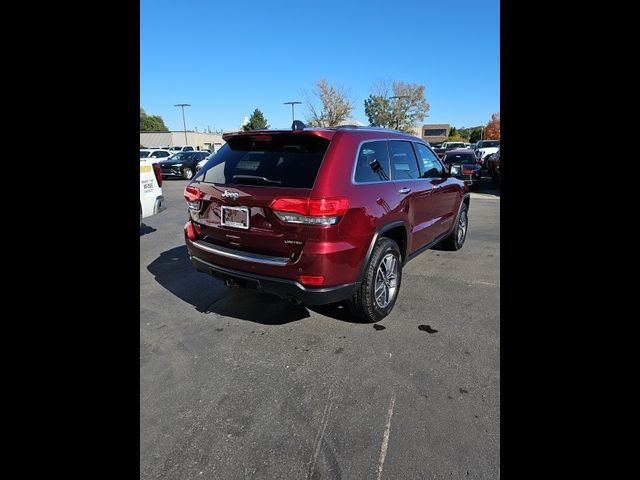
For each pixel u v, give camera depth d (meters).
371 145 3.34
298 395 2.42
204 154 23.44
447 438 2.04
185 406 2.33
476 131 73.56
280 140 3.14
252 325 3.38
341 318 3.51
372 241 3.11
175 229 7.52
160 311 3.66
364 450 1.98
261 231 2.91
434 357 2.83
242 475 1.84
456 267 5.04
